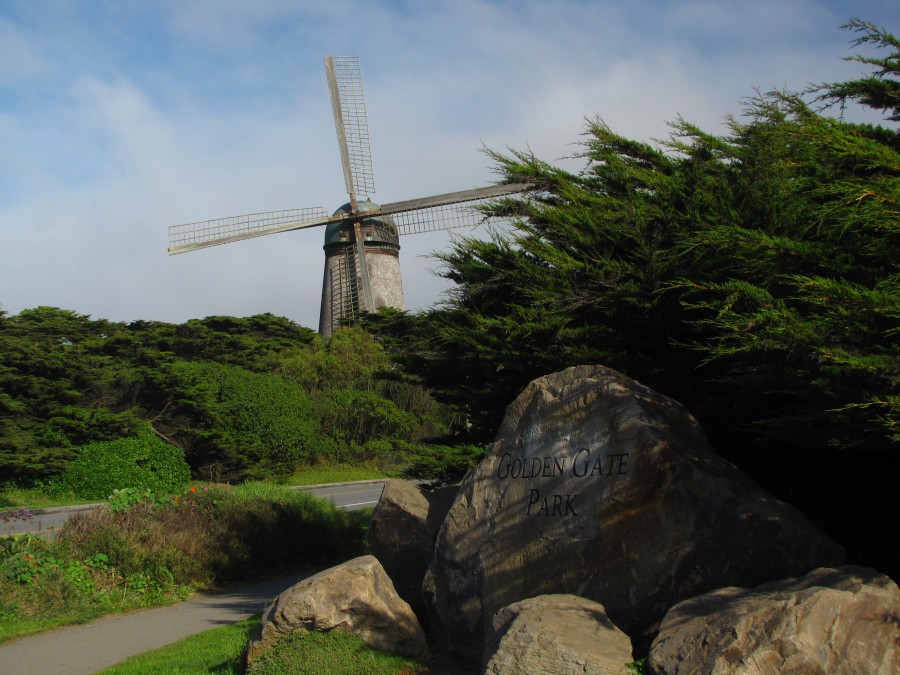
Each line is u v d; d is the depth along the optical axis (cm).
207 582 1362
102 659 898
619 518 659
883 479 778
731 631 459
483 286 996
